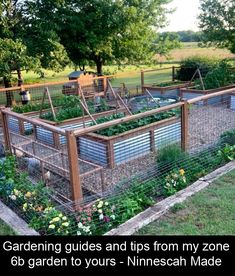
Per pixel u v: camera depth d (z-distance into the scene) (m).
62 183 5.03
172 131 6.77
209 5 15.32
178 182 4.61
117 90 12.92
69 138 3.98
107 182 5.20
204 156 5.41
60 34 14.52
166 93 12.35
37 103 9.87
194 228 3.61
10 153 5.80
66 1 14.56
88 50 15.27
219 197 4.23
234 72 12.94
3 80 13.91
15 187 4.45
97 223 3.79
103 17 14.79
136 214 3.97
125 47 16.33
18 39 12.12
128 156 6.07
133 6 15.58
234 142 5.94
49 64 13.46
